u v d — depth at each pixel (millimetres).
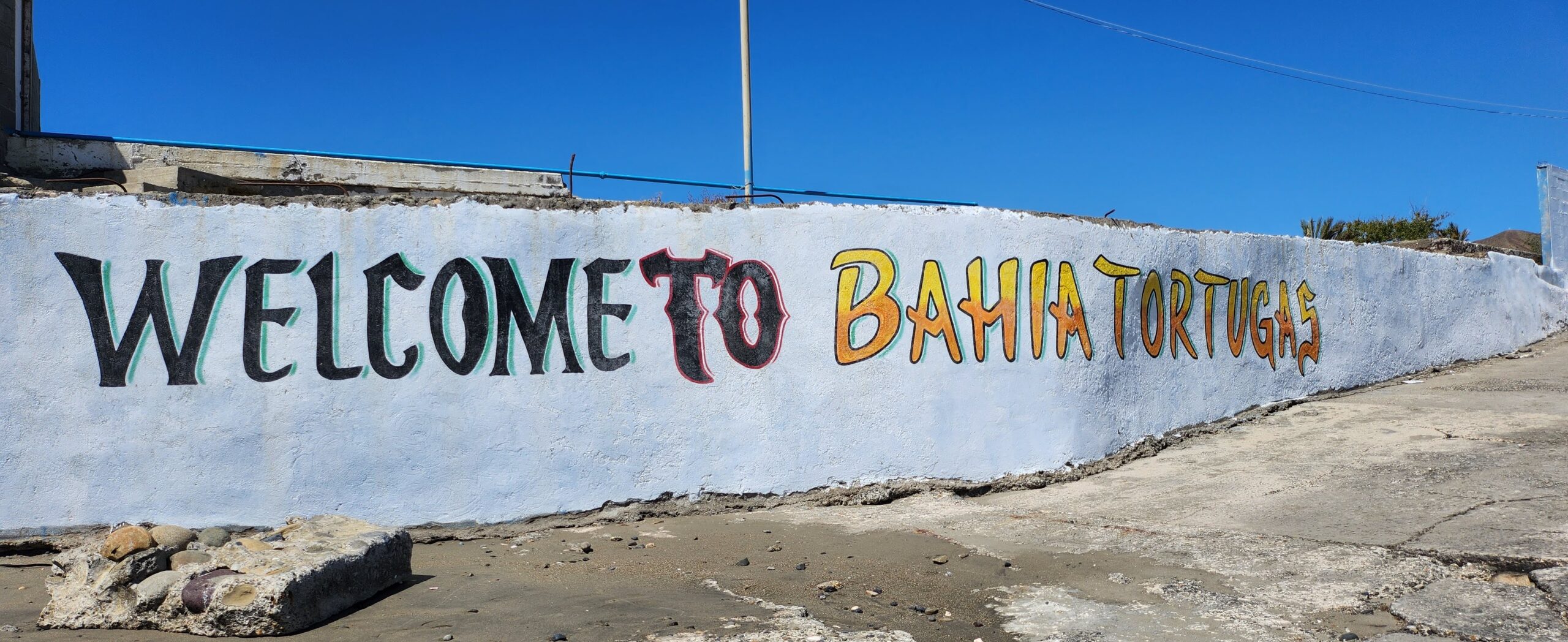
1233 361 9906
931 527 6980
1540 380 10664
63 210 6605
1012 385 8414
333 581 4820
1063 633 4641
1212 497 7320
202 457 6730
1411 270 11852
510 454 7254
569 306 7414
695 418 7664
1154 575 5539
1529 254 15594
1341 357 10969
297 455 6867
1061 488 8219
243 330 6828
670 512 7555
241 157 11336
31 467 6508
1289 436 9086
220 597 4535
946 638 4590
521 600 5082
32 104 11211
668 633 4469
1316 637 4469
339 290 6980
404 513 7020
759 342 7824
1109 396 8859
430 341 7129
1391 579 5133
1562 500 6191
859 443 8008
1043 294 8562
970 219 8359
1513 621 4492
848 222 8055
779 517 7449
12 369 6492
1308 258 10703
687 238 7688
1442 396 10203
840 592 5375
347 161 11672
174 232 6762
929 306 8211
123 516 6609
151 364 6691
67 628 4738
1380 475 7371
